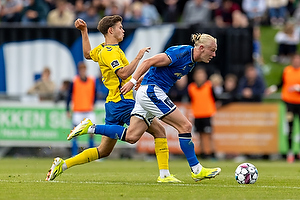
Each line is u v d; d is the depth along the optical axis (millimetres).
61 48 61188
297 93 55312
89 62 60812
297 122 55750
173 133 57438
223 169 41656
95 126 27156
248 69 59125
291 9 84125
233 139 57500
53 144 58562
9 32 61469
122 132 26844
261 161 56469
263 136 57344
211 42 26375
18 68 61500
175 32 60031
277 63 81625
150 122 27375
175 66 26625
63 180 29406
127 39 60188
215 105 57406
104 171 38500
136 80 26094
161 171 28500
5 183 27125
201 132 56219
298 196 22844
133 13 72250
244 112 57562
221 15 74875
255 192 24078
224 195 22703
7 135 58750
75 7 77125
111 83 27750
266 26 85375
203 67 60594
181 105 57906
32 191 23578
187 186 26203
